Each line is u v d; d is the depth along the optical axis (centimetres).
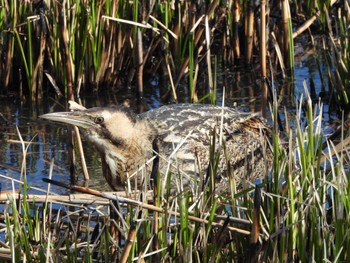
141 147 1684
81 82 2408
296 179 1329
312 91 2286
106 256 1269
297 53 2641
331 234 1269
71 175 1805
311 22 2611
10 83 2420
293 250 1279
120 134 1675
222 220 1355
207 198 1367
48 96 2386
